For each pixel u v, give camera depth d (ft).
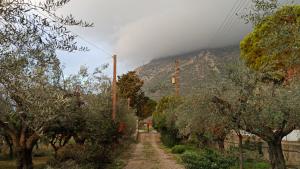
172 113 126.52
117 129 105.91
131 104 240.12
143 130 308.19
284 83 40.60
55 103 27.27
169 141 139.95
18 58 19.16
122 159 94.12
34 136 50.19
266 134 44.78
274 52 29.81
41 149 114.01
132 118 163.02
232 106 46.78
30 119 23.45
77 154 61.52
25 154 50.75
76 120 62.59
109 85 100.99
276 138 44.52
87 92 69.72
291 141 67.10
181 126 77.00
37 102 21.86
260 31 31.71
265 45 30.53
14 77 19.15
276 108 40.32
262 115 42.86
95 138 76.84
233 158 67.87
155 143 173.68
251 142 73.97
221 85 48.32
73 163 57.11
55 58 20.88
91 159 63.87
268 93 42.06
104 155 71.15
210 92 49.52
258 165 63.52
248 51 67.67
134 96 242.58
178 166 78.89
